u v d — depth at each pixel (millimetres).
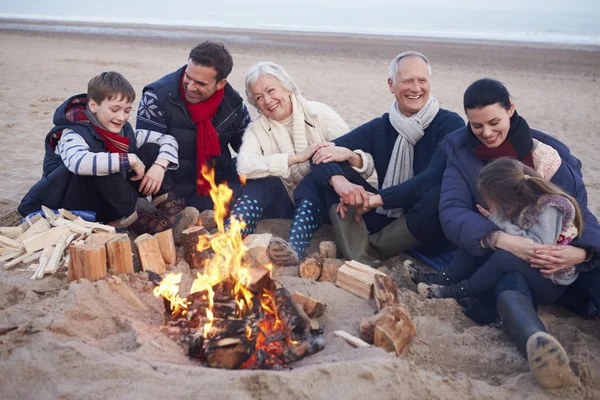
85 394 2336
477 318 3295
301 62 16688
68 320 2852
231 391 2357
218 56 4109
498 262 3160
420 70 3973
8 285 3332
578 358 2816
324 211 4266
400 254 4266
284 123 4352
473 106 3338
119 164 3869
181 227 4188
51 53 16953
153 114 4375
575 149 7922
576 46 24531
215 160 4590
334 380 2465
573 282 3285
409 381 2514
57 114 4031
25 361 2484
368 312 3264
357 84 13156
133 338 2791
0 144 6926
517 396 2578
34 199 4133
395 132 4254
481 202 3523
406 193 3861
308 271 3613
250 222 4211
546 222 3074
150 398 2320
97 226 3896
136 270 3697
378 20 49281
